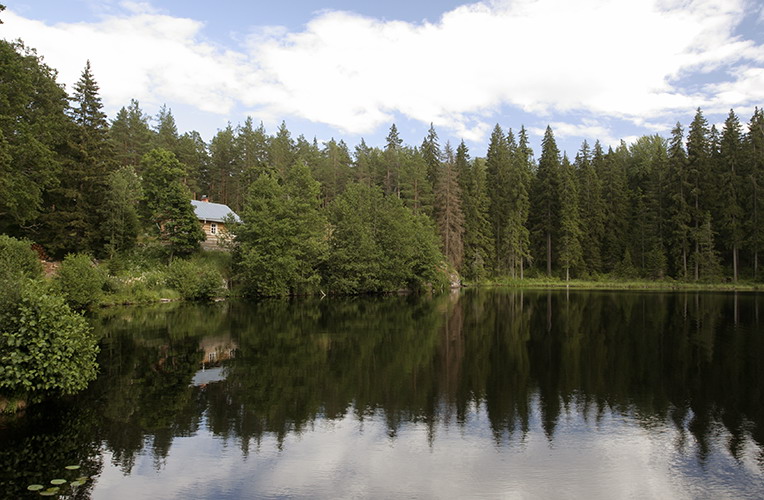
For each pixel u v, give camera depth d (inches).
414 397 428.8
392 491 253.9
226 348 653.3
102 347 653.3
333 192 2847.0
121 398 418.0
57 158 1366.9
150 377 493.0
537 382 482.3
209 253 1683.1
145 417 370.0
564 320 982.4
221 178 2797.7
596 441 326.0
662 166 2561.5
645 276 2472.9
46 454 297.9
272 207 1598.2
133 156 2314.2
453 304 1391.5
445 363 570.3
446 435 336.5
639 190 2753.4
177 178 1642.5
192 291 1389.0
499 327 879.7
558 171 2652.6
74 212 1338.6
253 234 1583.4
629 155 3282.5
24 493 246.4
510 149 3051.2
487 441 325.7
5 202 1054.4
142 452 303.1
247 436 332.5
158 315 1016.2
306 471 277.9
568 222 2487.7
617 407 401.4
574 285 2410.2
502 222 2699.3
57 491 249.6
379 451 307.9
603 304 1347.2
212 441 322.7
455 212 2383.1
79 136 1389.0
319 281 1728.6
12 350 348.2
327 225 1948.8
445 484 262.5
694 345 687.7
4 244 909.2
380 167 2842.0
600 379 495.8
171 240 1562.5
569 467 285.0
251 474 273.3
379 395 433.7
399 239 1931.6
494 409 394.9
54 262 1305.4
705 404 409.7
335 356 605.3
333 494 249.9
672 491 256.5
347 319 999.6
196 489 254.2
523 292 1972.2
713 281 2193.7
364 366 549.6
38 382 358.6
